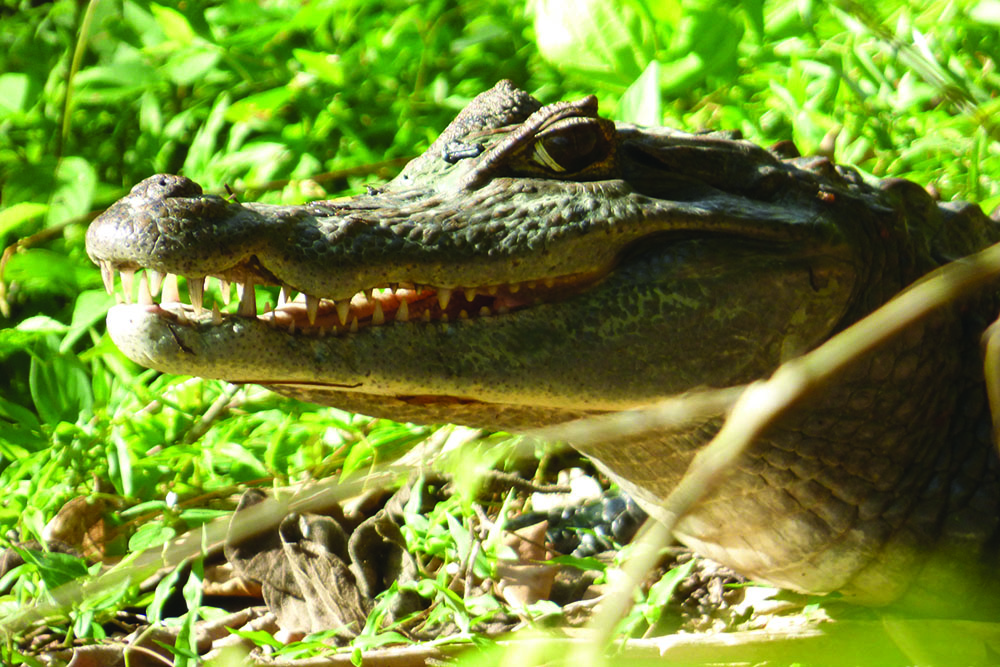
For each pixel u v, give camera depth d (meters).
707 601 6.01
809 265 5.30
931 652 5.00
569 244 5.09
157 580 6.55
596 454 5.72
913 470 5.42
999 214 7.34
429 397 5.20
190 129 11.06
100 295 8.35
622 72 9.11
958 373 5.57
